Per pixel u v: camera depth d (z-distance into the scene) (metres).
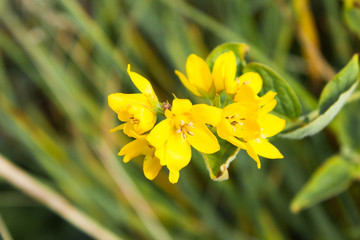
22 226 0.49
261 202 0.44
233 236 0.43
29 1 0.48
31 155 0.47
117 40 0.49
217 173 0.33
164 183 0.46
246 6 0.46
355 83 0.34
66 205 0.40
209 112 0.32
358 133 0.39
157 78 0.49
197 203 0.44
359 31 0.38
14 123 0.44
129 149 0.34
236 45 0.35
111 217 0.44
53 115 0.53
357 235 0.42
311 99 0.42
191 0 0.53
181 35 0.46
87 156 0.47
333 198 0.43
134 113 0.33
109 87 0.46
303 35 0.44
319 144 0.43
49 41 0.50
